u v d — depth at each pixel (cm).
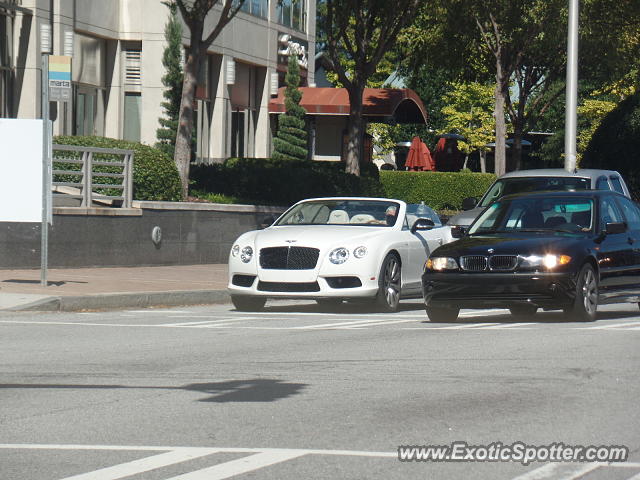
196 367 1997
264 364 2033
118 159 4638
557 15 7069
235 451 1298
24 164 3312
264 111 8638
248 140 8556
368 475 1188
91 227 4300
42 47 5894
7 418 1506
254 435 1392
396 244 3247
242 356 2150
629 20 7231
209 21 7456
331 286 3109
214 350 2245
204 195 5462
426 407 1586
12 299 3048
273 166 6088
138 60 6912
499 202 3102
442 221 3997
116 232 4409
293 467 1219
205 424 1463
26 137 3303
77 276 3834
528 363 2020
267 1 8581
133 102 6931
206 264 4872
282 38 8850
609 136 7662
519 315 3122
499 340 2383
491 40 7800
